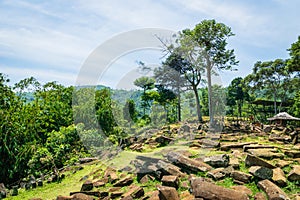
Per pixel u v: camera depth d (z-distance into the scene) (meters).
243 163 5.62
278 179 4.66
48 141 11.36
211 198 4.21
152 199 4.69
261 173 4.81
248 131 11.47
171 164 5.91
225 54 14.47
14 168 10.27
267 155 5.93
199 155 6.47
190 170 5.68
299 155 5.98
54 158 9.84
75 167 8.59
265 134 10.45
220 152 6.82
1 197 7.00
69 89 16.59
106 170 6.79
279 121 15.85
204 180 4.94
